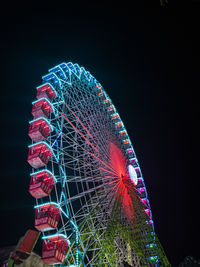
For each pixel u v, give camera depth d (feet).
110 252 102.17
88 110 134.51
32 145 103.14
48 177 98.68
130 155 150.92
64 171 104.37
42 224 86.69
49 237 88.33
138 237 112.37
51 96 122.83
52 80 133.18
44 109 113.50
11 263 65.51
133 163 150.00
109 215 110.73
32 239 67.46
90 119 130.52
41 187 91.45
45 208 92.48
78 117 125.49
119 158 133.28
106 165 118.42
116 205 108.68
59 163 102.42
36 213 91.04
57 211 93.61
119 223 106.73
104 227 105.70
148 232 114.01
